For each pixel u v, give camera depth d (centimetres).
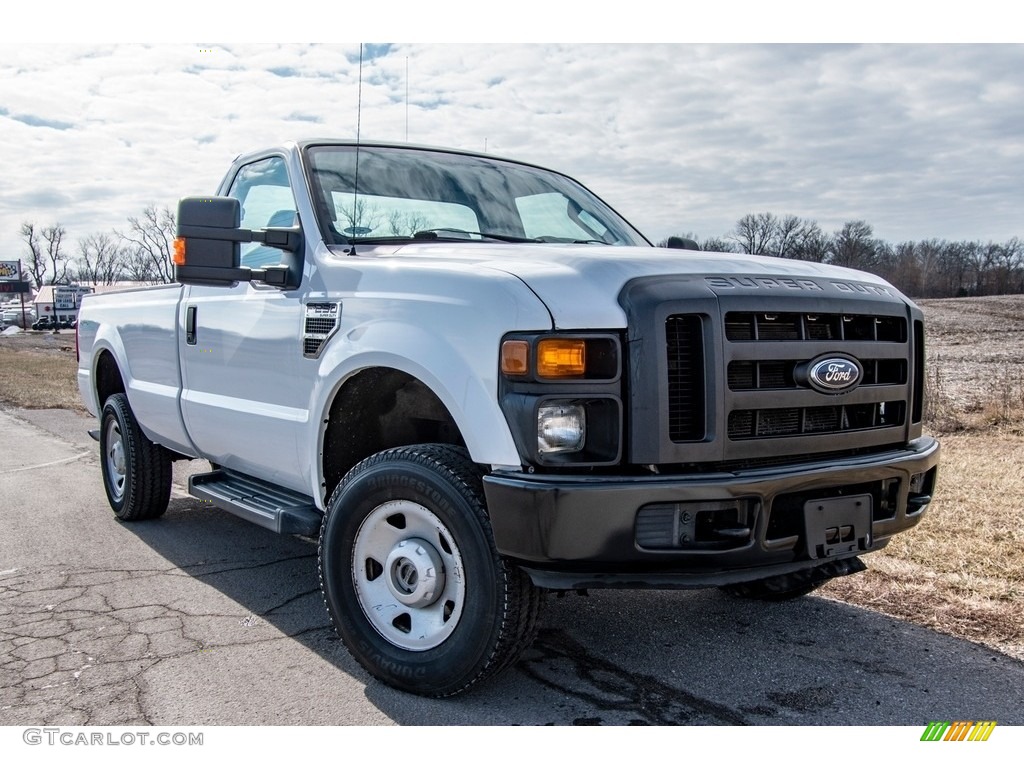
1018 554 497
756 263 347
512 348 296
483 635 308
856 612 425
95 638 391
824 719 314
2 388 1800
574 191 509
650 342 292
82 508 658
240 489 464
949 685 343
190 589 462
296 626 407
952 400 1183
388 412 390
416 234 415
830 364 323
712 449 298
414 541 329
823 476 314
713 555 295
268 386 416
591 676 351
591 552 286
